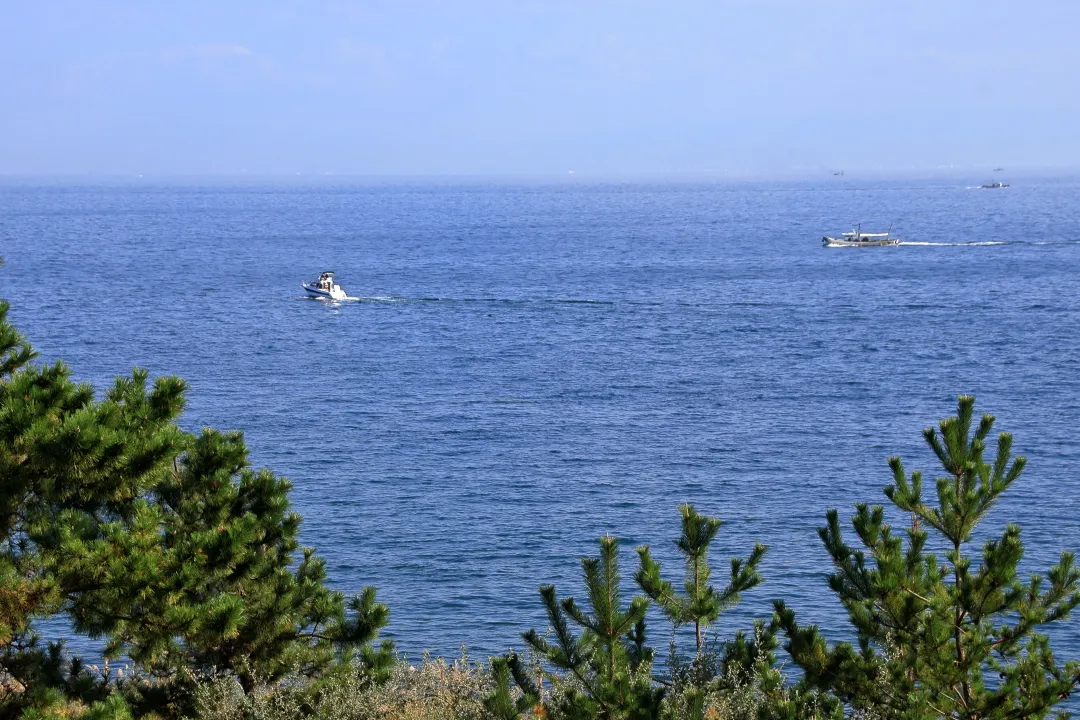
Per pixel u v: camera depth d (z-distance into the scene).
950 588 56.81
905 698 55.25
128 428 59.94
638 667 56.75
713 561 184.50
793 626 59.78
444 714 68.12
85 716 44.03
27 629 58.25
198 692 61.56
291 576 66.69
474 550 193.38
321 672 67.94
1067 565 56.62
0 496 54.34
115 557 53.94
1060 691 54.97
